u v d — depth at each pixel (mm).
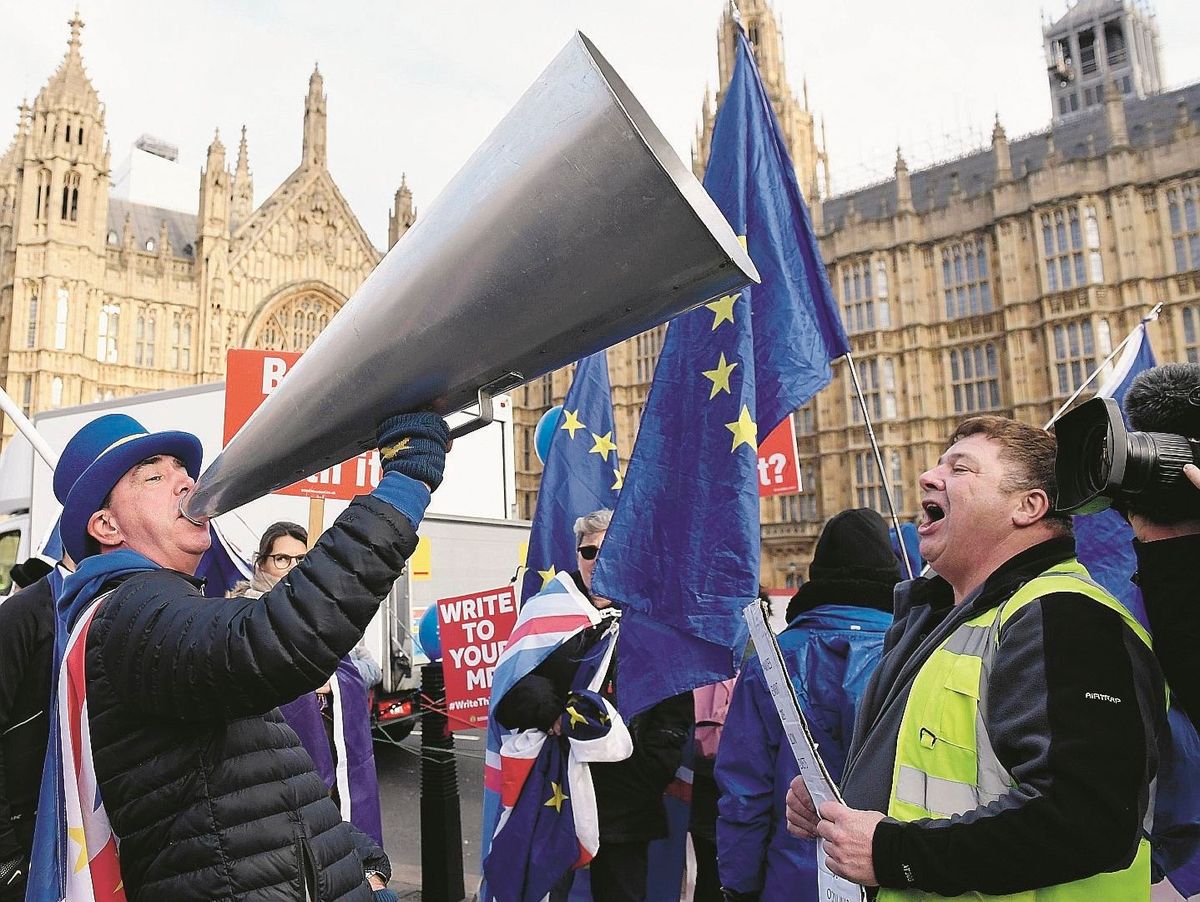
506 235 1135
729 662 3162
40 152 45000
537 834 3404
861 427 39562
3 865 2230
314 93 53062
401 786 9273
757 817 2719
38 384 42531
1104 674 1378
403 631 9648
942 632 1678
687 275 1100
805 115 53438
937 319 38688
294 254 50375
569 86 1088
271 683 1341
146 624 1458
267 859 1507
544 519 4707
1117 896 1431
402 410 1389
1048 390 35094
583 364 4949
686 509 3381
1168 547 1603
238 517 8719
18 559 10211
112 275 45969
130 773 1481
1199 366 1727
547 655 3547
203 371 46406
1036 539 1728
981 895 1432
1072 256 35094
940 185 42094
